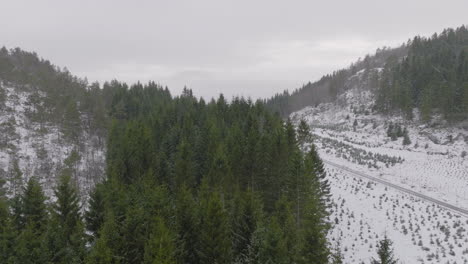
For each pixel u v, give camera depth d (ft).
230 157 128.16
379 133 315.78
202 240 70.85
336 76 579.48
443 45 449.06
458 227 110.52
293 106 593.83
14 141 220.23
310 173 104.53
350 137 308.60
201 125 205.57
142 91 336.49
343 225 115.96
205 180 107.76
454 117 286.46
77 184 177.78
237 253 77.97
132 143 148.05
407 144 276.82
